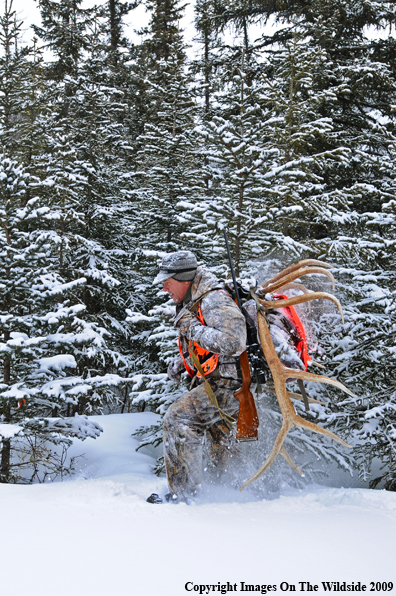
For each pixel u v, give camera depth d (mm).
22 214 4855
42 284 4754
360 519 2176
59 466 5168
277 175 5625
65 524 1952
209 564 1559
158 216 7957
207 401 2867
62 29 15281
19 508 2193
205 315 2725
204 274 2859
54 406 5051
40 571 1477
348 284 6508
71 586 1379
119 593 1341
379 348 5617
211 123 5461
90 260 8586
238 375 2861
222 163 5926
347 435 5395
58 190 7219
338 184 10555
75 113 10055
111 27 19969
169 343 5098
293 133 6723
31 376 4734
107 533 1848
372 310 6145
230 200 5988
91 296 9016
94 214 8750
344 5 10844
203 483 3156
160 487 3041
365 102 11414
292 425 2664
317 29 10297
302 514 2262
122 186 10531
